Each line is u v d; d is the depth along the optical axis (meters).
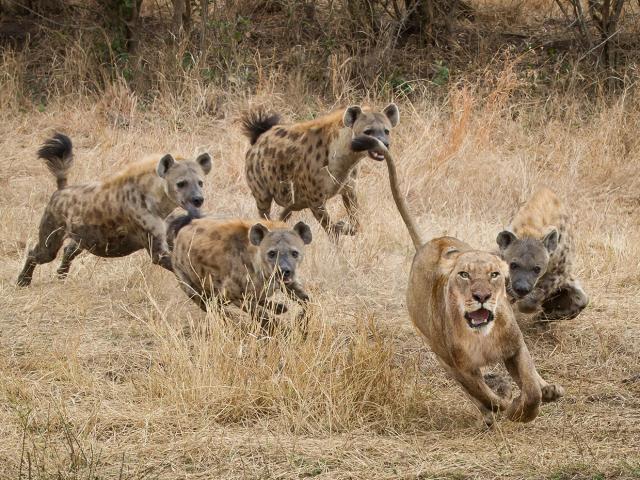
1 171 17.62
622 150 18.48
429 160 17.31
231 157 17.59
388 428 8.84
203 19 21.62
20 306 11.74
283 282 10.09
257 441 8.41
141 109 20.56
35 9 23.97
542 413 9.14
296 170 13.71
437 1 22.83
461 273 7.89
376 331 9.98
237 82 20.81
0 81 20.91
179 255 10.88
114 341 10.85
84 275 12.79
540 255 10.37
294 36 22.88
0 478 7.77
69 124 19.95
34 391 9.45
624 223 15.35
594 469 7.80
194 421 8.91
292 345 9.55
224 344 9.66
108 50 22.02
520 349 8.14
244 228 10.53
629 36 22.61
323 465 8.00
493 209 16.03
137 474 7.85
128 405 9.14
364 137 9.77
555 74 21.45
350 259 12.87
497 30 23.31
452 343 8.12
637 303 11.91
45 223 12.42
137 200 11.98
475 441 8.48
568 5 24.44
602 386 9.89
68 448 8.24
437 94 20.94
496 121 19.34
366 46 22.38
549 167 18.19
